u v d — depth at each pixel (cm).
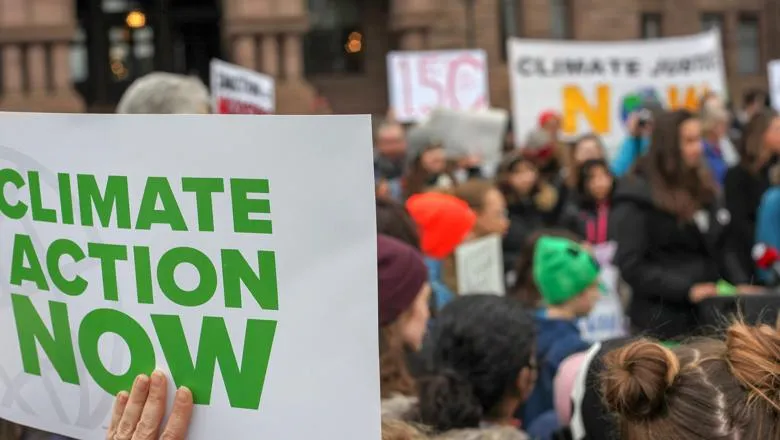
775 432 139
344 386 163
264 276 167
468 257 525
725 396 144
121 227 180
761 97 1426
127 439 178
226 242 170
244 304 170
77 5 2388
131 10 2409
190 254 174
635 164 504
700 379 147
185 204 173
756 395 142
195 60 2486
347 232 161
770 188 650
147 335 180
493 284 554
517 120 1110
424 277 277
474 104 1318
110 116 178
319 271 163
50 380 194
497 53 2384
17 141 189
